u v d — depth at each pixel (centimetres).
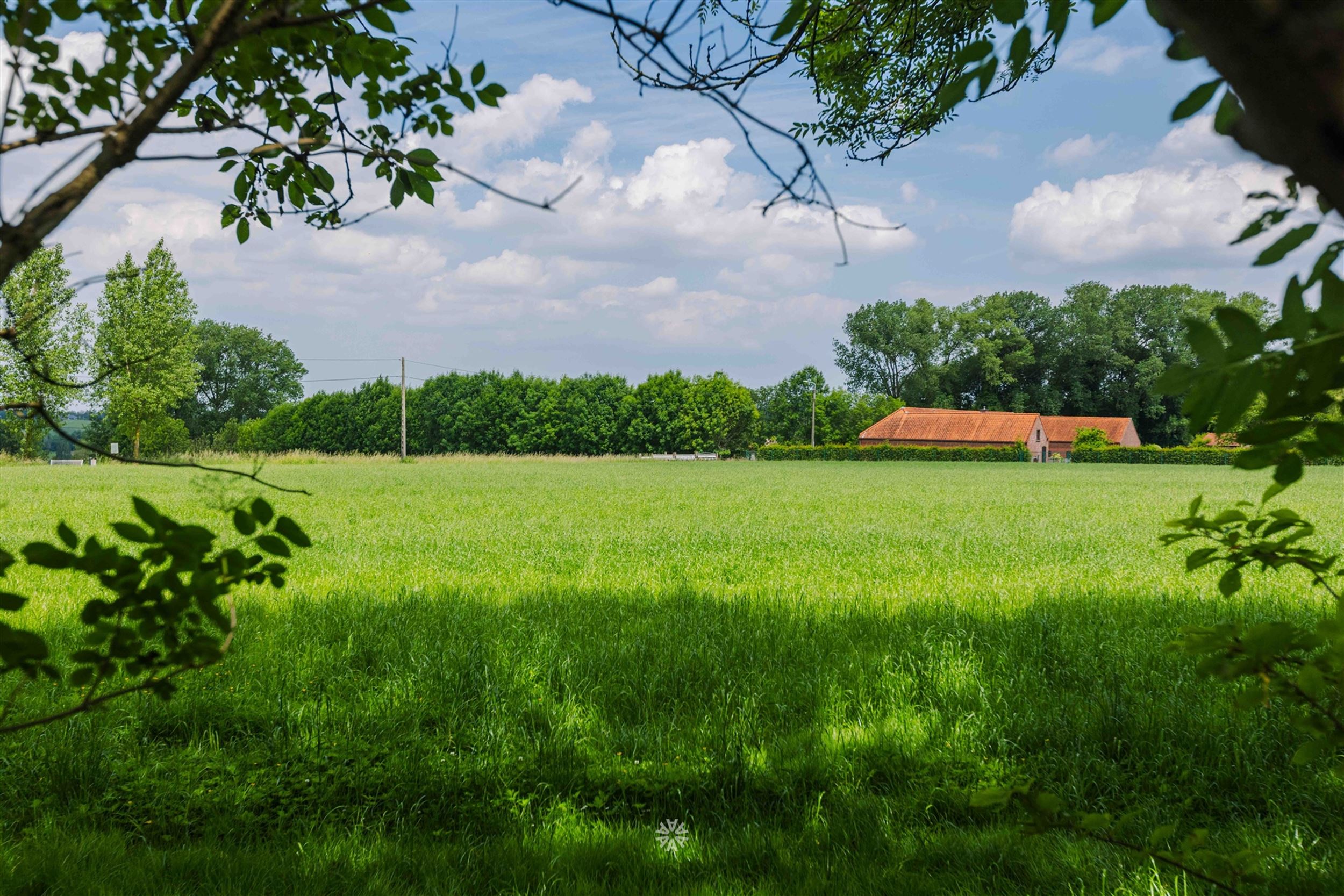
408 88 247
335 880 401
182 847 433
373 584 1086
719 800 490
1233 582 234
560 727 556
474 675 646
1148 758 518
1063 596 976
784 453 9750
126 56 186
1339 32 54
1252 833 427
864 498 3125
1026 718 566
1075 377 10844
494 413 9844
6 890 381
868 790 493
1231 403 105
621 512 2409
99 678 187
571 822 459
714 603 941
